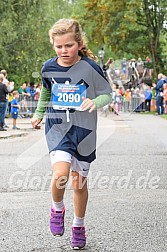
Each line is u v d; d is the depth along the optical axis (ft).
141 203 25.85
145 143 52.85
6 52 136.77
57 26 17.90
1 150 48.06
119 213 23.75
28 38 139.74
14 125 72.54
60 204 18.35
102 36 139.44
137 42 140.56
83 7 140.36
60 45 17.90
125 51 141.69
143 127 68.08
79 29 18.06
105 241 19.56
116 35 136.98
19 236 20.21
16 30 139.13
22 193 28.32
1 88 69.87
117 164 38.52
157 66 139.74
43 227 21.43
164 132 63.26
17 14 140.36
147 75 98.07
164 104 96.48
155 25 139.85
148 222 22.18
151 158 41.98
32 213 23.73
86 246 18.97
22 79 141.28
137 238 19.90
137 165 38.09
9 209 24.52
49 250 18.60
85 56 18.47
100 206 25.13
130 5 134.62
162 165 38.22
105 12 135.74
